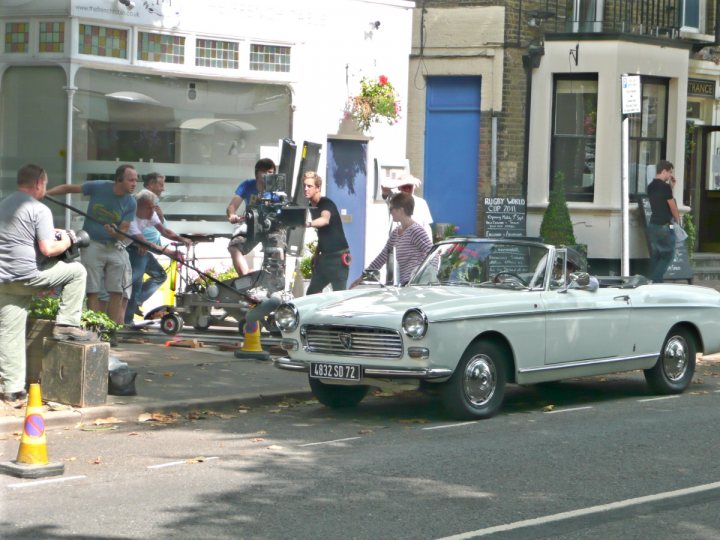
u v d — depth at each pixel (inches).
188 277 685.3
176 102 757.3
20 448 377.7
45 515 323.3
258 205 627.2
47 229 465.7
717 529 317.7
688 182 1121.4
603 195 997.2
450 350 459.5
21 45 698.2
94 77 711.1
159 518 320.8
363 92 849.5
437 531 311.0
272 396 517.3
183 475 373.4
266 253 633.6
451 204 1029.8
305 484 361.7
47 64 693.9
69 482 363.3
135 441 429.7
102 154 721.0
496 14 997.2
